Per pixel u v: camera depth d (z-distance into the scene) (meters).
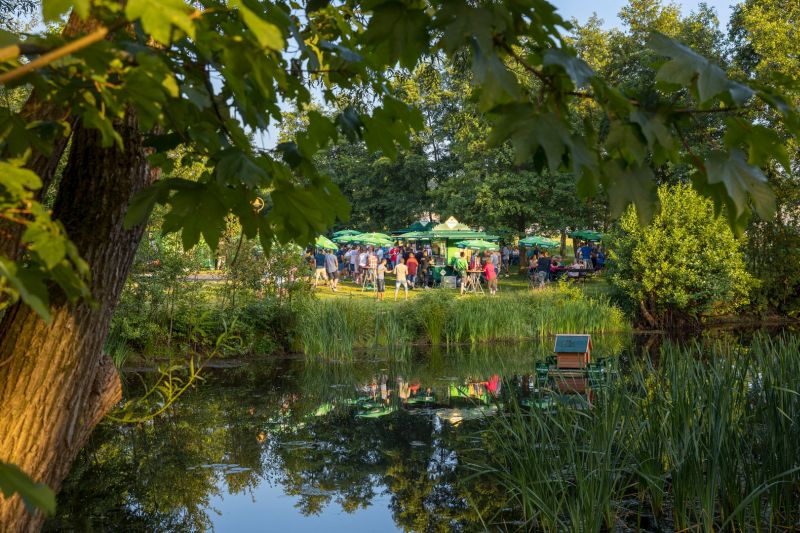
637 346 18.38
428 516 6.04
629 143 1.38
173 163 2.12
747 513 5.59
